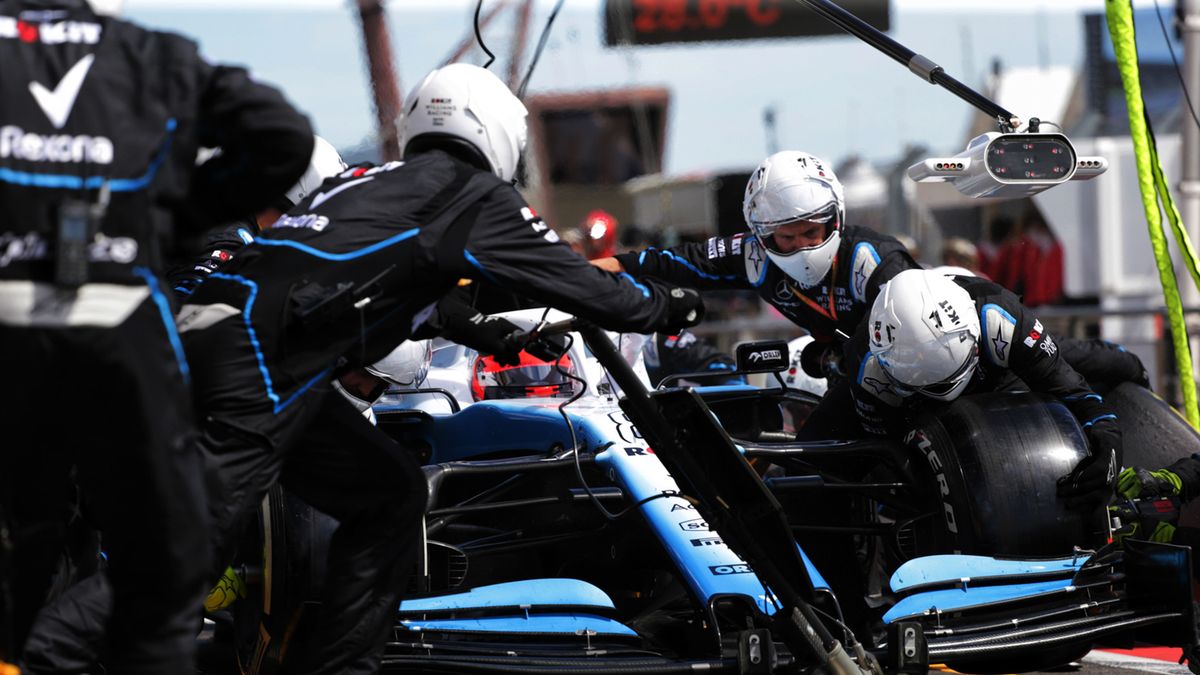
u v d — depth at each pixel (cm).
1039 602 1435
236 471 1171
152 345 998
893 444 1622
